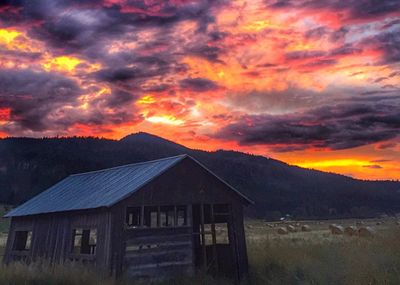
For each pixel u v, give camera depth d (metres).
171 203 16.03
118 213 14.51
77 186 20.42
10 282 11.08
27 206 20.94
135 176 17.17
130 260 14.29
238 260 16.94
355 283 11.52
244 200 18.23
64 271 11.97
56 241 17.02
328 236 32.22
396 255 14.39
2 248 28.09
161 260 15.01
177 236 15.70
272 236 35.19
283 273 14.60
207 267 16.03
